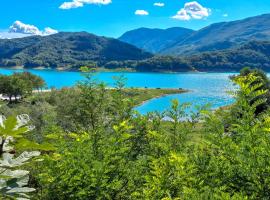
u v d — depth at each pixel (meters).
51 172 8.46
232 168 5.35
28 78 148.12
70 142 9.52
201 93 195.25
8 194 2.23
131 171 8.28
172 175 6.11
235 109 5.82
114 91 10.74
